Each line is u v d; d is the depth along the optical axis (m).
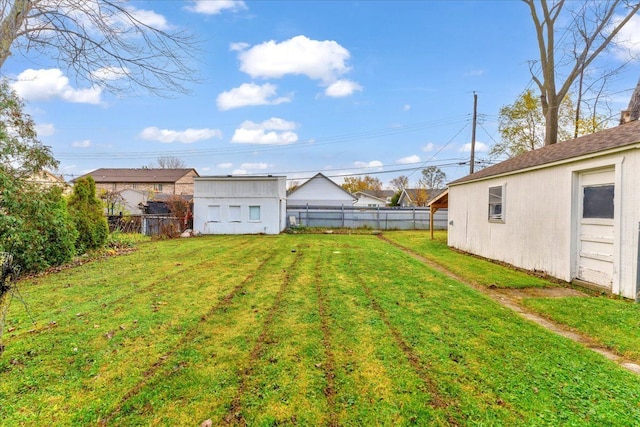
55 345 3.41
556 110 14.16
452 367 2.89
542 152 8.29
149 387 2.63
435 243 13.45
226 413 2.31
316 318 4.19
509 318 4.14
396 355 3.13
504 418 2.21
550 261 6.82
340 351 3.23
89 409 2.36
